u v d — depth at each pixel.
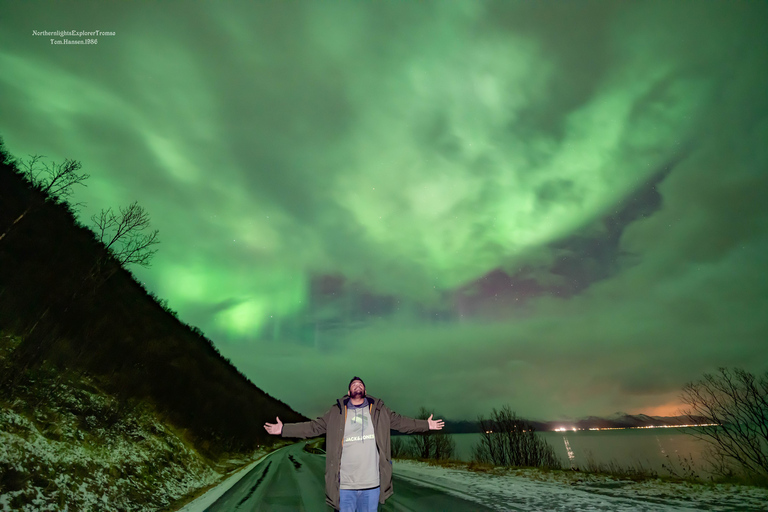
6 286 12.38
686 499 6.92
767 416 7.53
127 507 8.19
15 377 9.23
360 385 3.40
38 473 6.89
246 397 53.53
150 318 33.59
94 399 12.54
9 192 16.66
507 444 15.91
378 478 3.11
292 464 22.16
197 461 17.05
